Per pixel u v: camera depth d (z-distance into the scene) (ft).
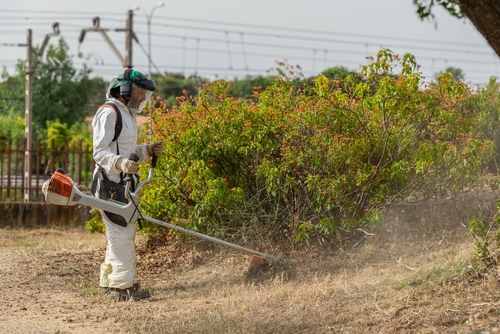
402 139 43.11
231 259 46.19
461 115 43.50
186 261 48.34
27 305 38.27
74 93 246.68
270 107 45.73
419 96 40.96
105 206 38.52
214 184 43.27
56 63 244.22
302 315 31.94
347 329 29.66
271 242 45.21
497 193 46.93
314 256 43.70
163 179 47.73
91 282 44.96
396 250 42.75
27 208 94.73
